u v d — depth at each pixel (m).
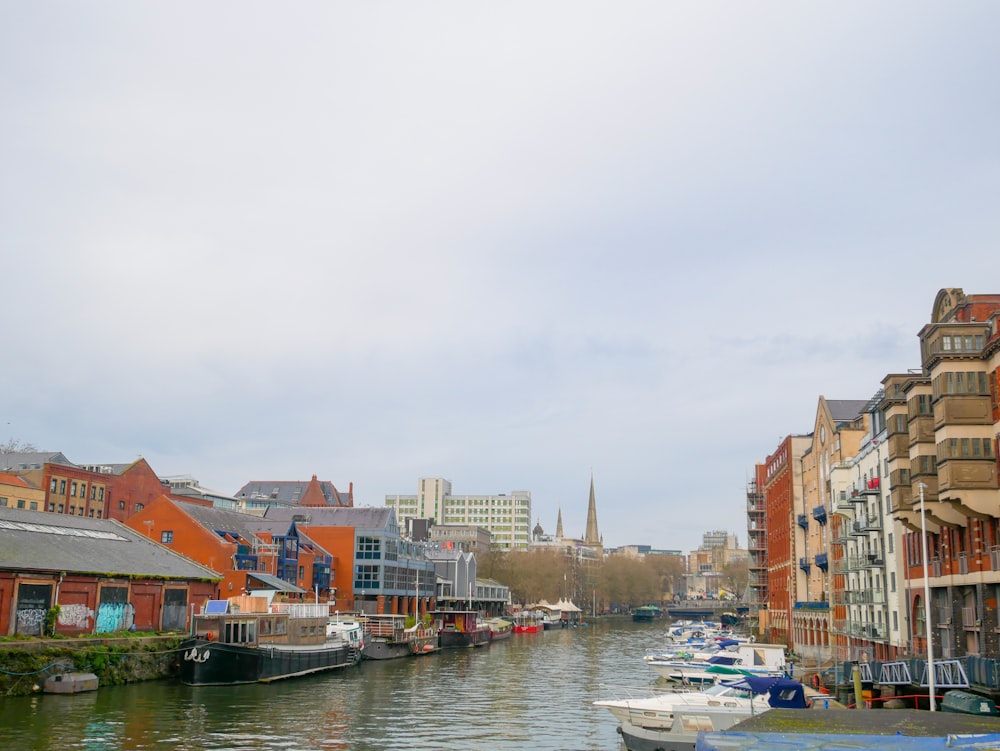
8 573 53.09
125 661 58.31
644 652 110.50
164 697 53.69
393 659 93.00
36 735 40.50
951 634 50.94
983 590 46.50
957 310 54.75
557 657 101.25
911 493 52.38
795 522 102.12
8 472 106.81
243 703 53.12
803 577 101.25
